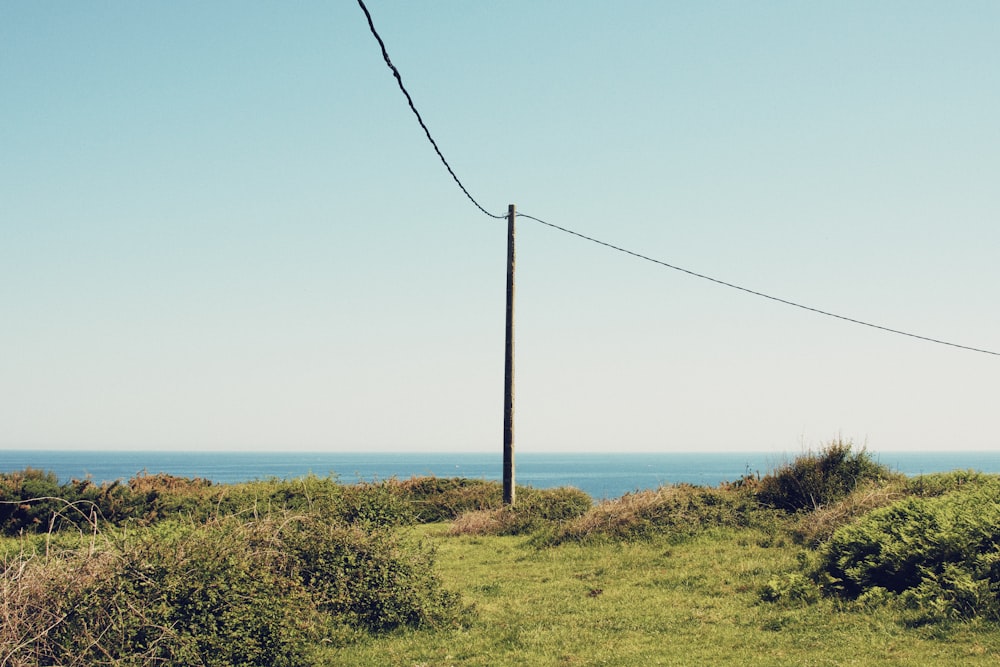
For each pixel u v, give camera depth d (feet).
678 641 31.01
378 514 41.91
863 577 36.09
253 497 59.88
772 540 52.44
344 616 33.17
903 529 37.60
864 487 57.41
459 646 31.01
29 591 26.30
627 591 40.88
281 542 34.35
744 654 28.55
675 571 45.11
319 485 61.82
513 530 64.13
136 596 26.71
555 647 30.55
